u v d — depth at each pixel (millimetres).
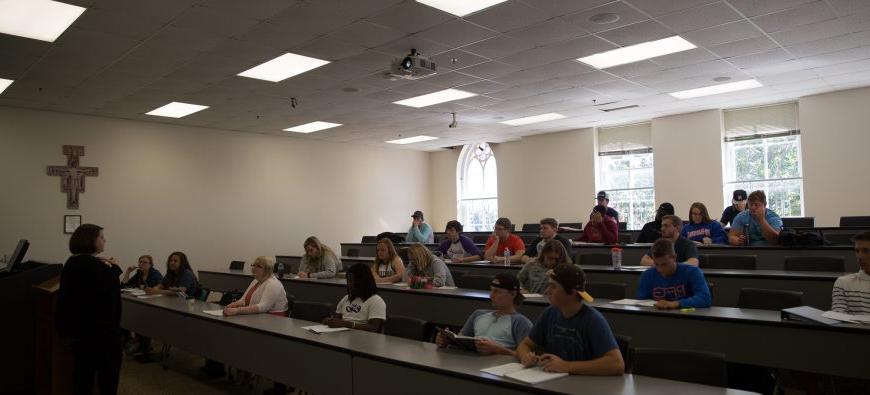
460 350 2766
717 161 9992
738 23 5555
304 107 8930
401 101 8664
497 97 8555
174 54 6031
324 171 12492
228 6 4766
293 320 3848
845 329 2799
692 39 6039
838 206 8773
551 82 7719
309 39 5676
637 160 11203
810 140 9031
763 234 5742
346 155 12961
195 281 6277
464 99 8625
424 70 6180
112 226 9344
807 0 5008
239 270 8492
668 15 5289
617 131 11477
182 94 7855
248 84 7391
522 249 6578
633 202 11234
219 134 10828
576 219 11734
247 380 4703
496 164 13391
